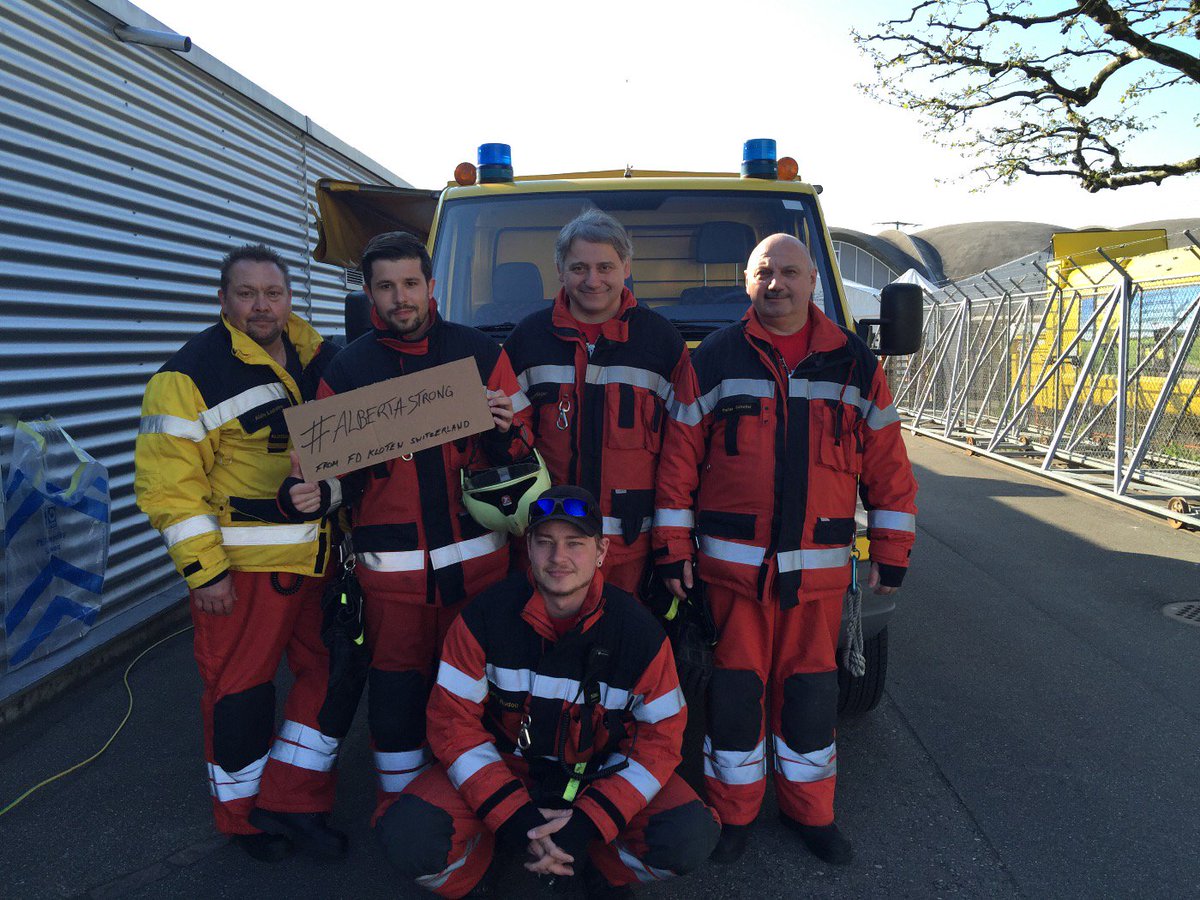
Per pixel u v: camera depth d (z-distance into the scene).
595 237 2.65
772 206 4.02
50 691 4.11
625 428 2.75
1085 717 4.00
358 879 2.82
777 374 2.72
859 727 3.90
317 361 2.98
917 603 5.61
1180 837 3.05
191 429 2.64
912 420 15.41
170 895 2.73
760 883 2.78
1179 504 7.80
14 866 2.88
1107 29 10.18
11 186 4.19
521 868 2.87
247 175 6.77
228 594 2.68
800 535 2.73
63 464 4.38
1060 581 6.09
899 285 3.53
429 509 2.63
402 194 4.55
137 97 5.25
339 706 2.83
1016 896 2.71
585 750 2.50
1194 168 10.91
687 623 2.82
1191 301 8.84
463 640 2.49
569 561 2.33
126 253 5.12
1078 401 10.65
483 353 2.71
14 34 4.21
